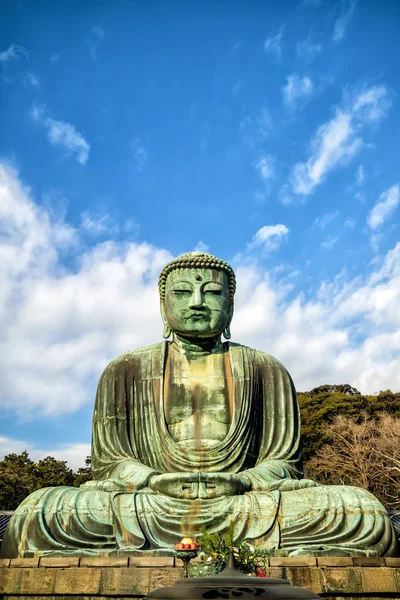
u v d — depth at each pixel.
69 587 7.71
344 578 7.74
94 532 8.98
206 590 3.99
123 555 8.60
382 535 9.00
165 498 9.50
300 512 9.22
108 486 9.90
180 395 11.65
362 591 7.67
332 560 8.07
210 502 9.47
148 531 9.12
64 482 38.72
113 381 11.98
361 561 8.12
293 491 9.59
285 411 11.84
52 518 9.08
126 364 12.19
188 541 6.62
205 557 6.25
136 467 10.52
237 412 11.36
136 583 7.63
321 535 9.00
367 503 9.27
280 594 3.94
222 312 12.20
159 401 11.53
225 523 9.17
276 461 10.96
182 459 10.74
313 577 7.75
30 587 7.77
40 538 8.92
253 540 8.99
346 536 8.97
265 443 11.55
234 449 10.91
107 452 11.34
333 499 9.29
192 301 11.97
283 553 8.72
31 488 37.56
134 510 9.27
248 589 3.98
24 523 9.08
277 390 12.00
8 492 37.78
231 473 10.02
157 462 11.09
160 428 11.27
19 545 8.93
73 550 8.74
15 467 38.84
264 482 10.10
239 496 9.59
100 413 11.80
